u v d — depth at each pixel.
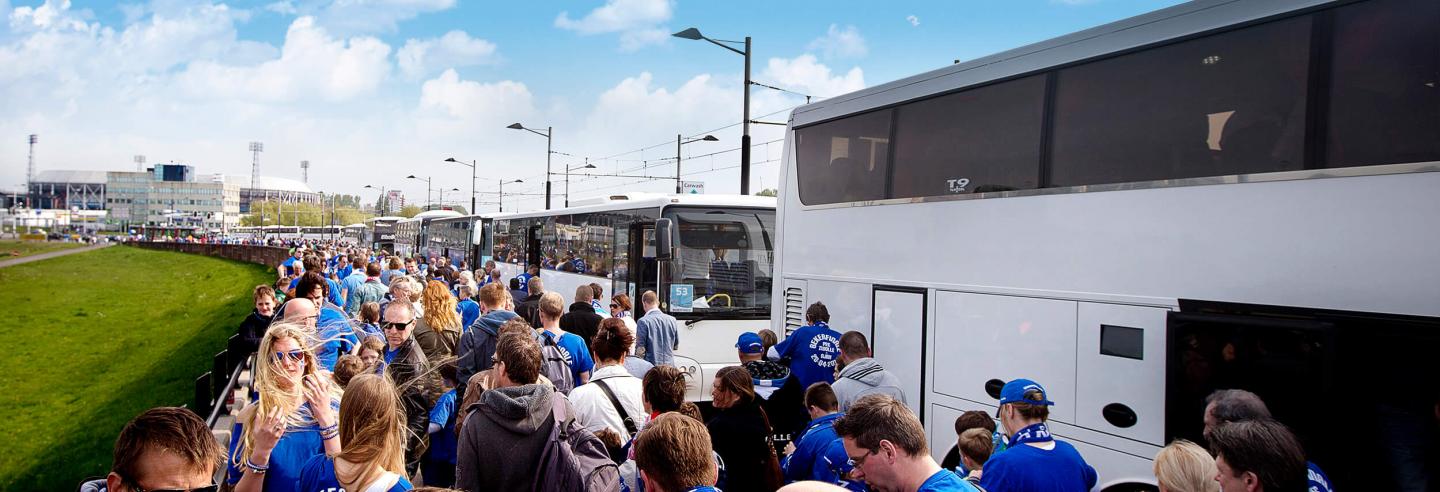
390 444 3.64
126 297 50.97
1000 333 6.51
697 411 5.17
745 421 5.14
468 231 29.27
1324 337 4.61
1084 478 4.52
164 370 23.86
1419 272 4.42
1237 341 5.00
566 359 6.81
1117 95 5.95
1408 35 4.64
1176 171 5.52
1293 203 4.93
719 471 4.98
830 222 8.49
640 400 5.71
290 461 4.07
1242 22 5.34
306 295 7.93
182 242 90.56
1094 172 6.00
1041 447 4.47
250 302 38.50
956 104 7.17
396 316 5.89
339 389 4.52
